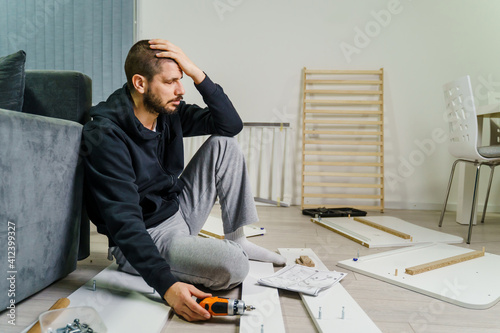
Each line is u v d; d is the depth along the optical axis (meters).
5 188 1.03
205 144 1.43
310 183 3.28
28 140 1.09
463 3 3.19
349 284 1.38
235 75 3.34
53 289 1.27
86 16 3.22
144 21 3.32
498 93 3.19
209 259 1.17
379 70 3.25
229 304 1.04
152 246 1.04
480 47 3.20
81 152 1.33
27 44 3.25
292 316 1.10
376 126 3.34
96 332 0.91
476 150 2.18
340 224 2.42
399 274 1.45
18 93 1.27
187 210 1.44
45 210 1.19
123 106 1.17
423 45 3.24
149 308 1.09
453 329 1.04
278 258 1.54
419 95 3.27
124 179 1.13
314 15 3.28
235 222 1.46
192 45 3.33
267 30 3.30
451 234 2.28
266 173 3.35
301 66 3.31
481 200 3.22
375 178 3.32
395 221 2.58
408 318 1.11
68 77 1.40
